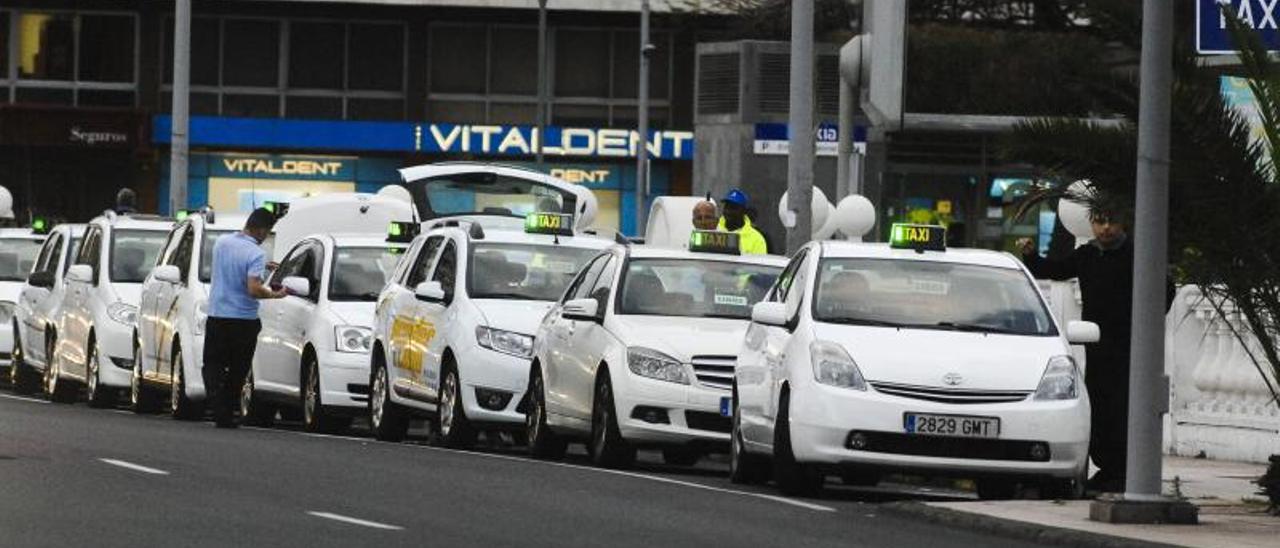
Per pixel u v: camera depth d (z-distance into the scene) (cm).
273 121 11638
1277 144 2906
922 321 3156
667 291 3678
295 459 3247
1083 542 2509
